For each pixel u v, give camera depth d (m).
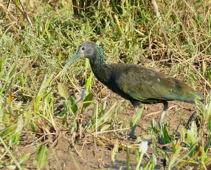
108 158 16.20
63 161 15.91
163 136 16.72
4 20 22.50
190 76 20.81
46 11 23.00
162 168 15.22
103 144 16.70
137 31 22.23
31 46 20.97
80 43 21.59
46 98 17.34
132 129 17.58
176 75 21.11
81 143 16.78
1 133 16.02
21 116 16.56
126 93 18.36
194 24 22.53
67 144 16.67
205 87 19.72
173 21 22.92
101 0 22.72
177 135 17.81
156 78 18.12
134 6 22.61
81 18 22.80
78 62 20.98
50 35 21.94
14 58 20.44
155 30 22.28
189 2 23.08
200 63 21.75
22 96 19.34
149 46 21.80
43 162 14.50
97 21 22.47
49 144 16.59
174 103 20.16
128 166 14.51
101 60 18.94
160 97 17.95
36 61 20.84
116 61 21.30
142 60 21.52
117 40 22.17
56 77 19.27
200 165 15.04
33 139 16.72
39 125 17.02
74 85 20.02
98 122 16.86
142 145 14.39
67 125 17.31
